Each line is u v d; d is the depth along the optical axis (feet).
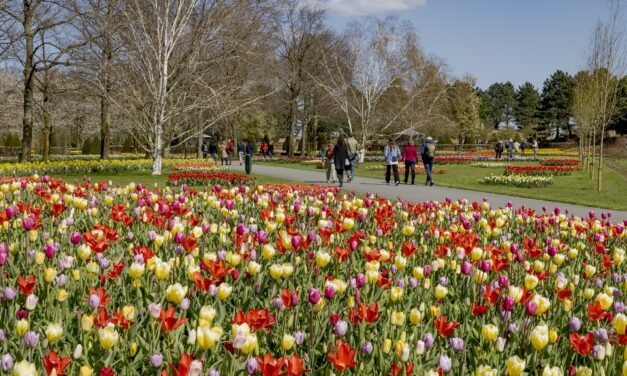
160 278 10.25
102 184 29.66
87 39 83.20
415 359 8.75
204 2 76.54
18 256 13.35
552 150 263.49
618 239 22.49
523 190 64.75
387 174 70.85
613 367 9.02
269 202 26.11
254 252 12.99
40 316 10.08
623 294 14.29
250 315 8.36
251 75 86.94
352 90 146.92
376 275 11.41
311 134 222.69
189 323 10.12
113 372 7.64
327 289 9.09
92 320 8.55
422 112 148.77
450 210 27.25
